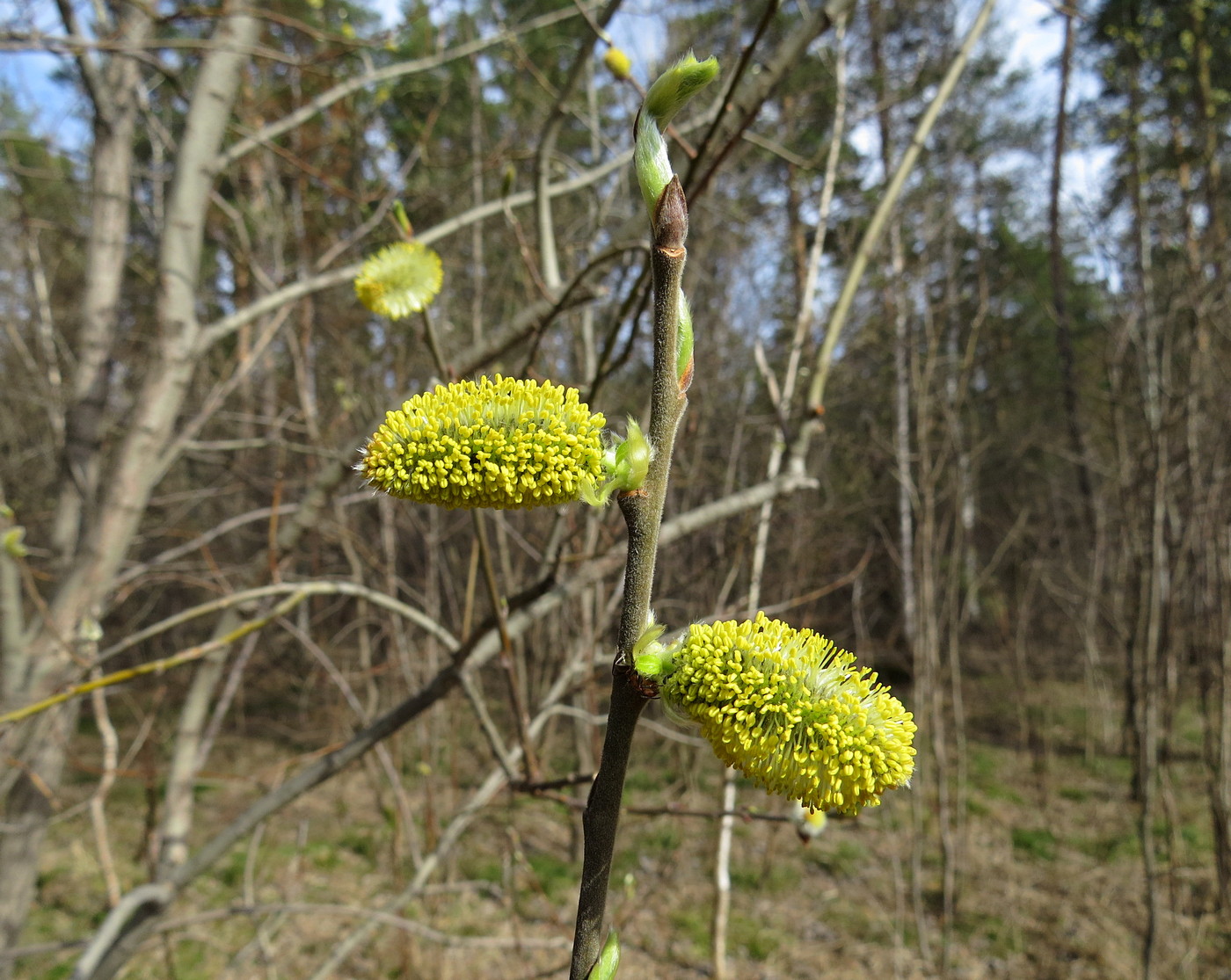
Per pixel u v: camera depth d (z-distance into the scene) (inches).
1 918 138.1
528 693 265.1
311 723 357.1
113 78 166.4
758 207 298.7
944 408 294.8
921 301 321.7
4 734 102.9
